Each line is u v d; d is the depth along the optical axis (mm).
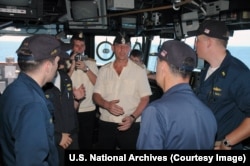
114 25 4762
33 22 3387
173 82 1419
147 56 5289
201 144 1350
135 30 4926
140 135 1368
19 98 1367
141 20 4816
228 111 1854
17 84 1429
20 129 1296
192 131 1311
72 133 2424
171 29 4340
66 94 2385
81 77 3289
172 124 1298
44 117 1390
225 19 3020
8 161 1418
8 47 4508
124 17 4805
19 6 2969
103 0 4109
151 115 1327
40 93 1452
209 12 3275
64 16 4434
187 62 1381
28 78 1447
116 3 3826
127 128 2621
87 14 4168
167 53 1399
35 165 1302
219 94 1859
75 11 4164
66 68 2680
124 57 2787
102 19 4254
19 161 1286
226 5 3070
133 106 2783
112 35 5137
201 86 2033
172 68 1395
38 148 1306
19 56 1455
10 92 1414
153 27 4582
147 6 4367
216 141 1849
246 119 1725
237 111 1844
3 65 4188
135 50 4531
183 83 1413
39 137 1311
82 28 4293
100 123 2873
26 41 1472
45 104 1442
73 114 2449
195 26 3475
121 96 2771
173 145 1308
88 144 3436
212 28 1848
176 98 1359
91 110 3410
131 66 2824
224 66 1859
